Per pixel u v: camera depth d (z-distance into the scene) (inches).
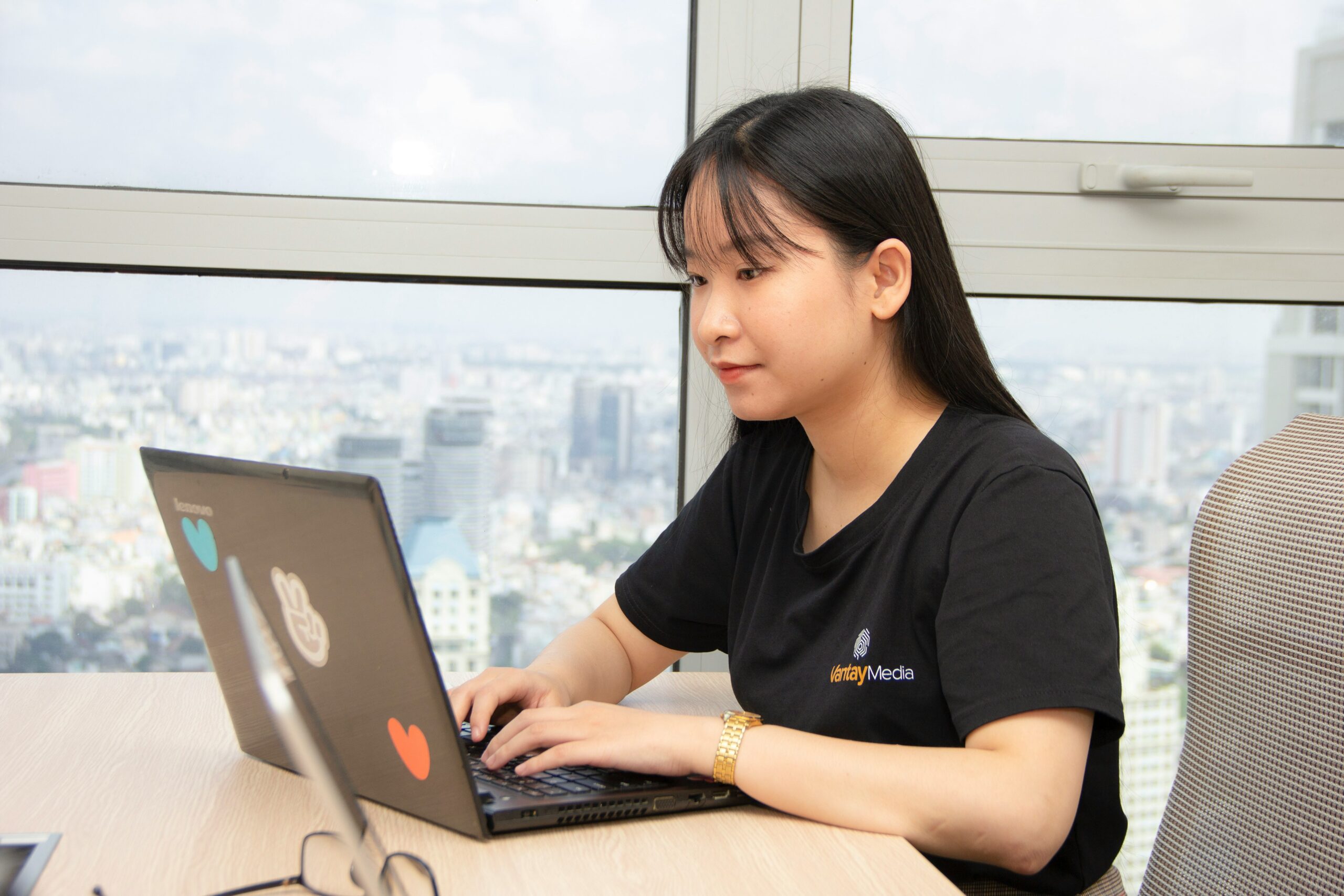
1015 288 54.5
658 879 23.5
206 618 29.4
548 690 36.7
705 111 52.8
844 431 36.0
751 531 41.2
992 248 54.2
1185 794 33.1
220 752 31.8
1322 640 29.3
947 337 35.6
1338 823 28.3
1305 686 29.7
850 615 35.0
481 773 29.4
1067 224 54.6
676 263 36.5
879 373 35.6
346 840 17.1
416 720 25.1
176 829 25.9
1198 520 34.2
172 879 23.0
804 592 37.5
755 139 33.4
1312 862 28.8
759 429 43.3
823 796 27.2
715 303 33.7
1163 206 55.1
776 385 33.7
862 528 35.2
